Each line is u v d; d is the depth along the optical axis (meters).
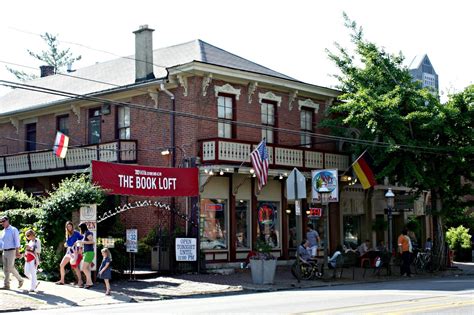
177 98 27.77
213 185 27.16
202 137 27.14
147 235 27.05
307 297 17.23
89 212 21.05
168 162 27.69
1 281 20.28
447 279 25.42
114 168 22.69
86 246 19.52
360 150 29.66
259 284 21.89
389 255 26.84
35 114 33.84
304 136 31.67
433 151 28.30
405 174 28.47
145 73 28.94
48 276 21.06
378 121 28.39
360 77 30.44
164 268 24.61
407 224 37.22
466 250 40.03
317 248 28.20
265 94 29.89
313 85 31.23
